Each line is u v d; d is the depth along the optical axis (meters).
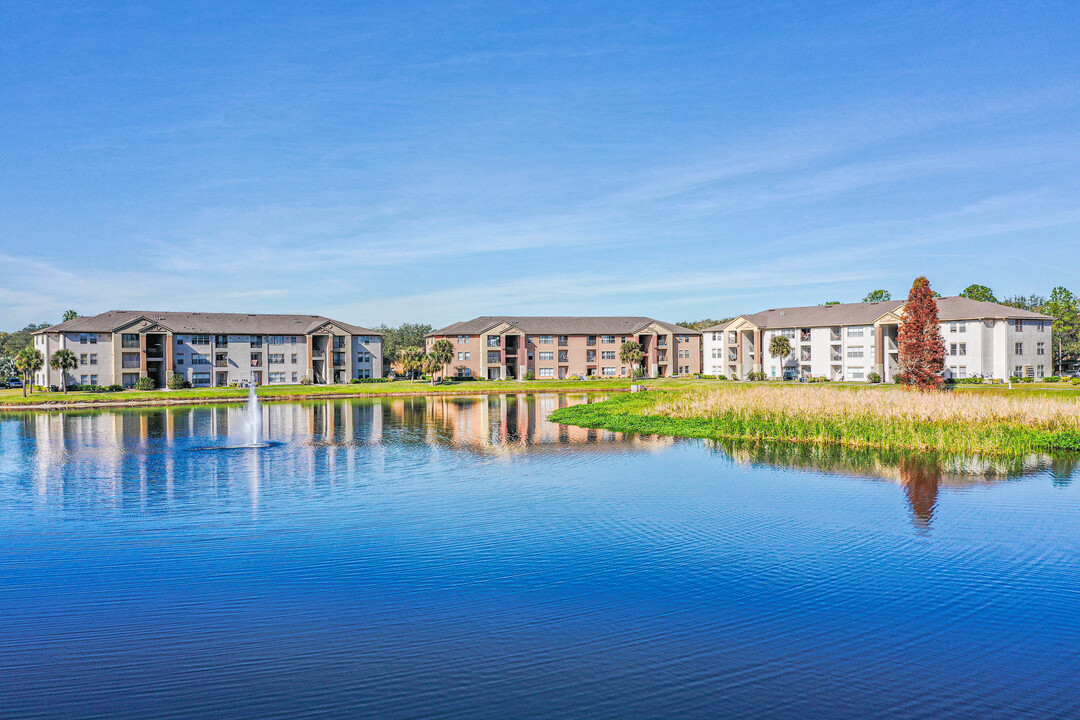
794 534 25.84
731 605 18.94
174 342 127.06
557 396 111.94
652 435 55.69
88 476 39.06
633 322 160.50
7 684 14.75
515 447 49.91
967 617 18.06
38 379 123.25
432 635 17.11
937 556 23.11
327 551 23.98
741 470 39.25
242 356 132.75
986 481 35.41
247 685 14.69
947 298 115.62
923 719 13.37
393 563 22.61
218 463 43.53
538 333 150.88
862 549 23.94
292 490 34.69
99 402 99.12
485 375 145.75
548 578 21.11
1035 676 14.97
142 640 16.86
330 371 138.12
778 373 133.88
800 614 18.30
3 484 36.78
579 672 15.23
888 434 47.75
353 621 17.94
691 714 13.55
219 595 19.81
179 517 29.05
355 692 14.41
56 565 22.58
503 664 15.60
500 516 28.91
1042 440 45.19
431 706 13.87
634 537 25.58
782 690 14.45
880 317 115.94
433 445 51.53
